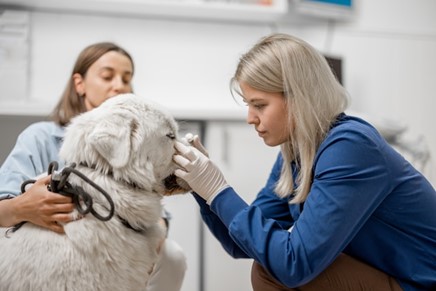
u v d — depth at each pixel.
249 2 3.07
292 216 1.67
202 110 2.80
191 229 2.78
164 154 1.44
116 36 3.03
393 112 3.49
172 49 3.13
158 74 3.11
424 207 1.37
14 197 1.46
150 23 3.09
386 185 1.30
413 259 1.37
